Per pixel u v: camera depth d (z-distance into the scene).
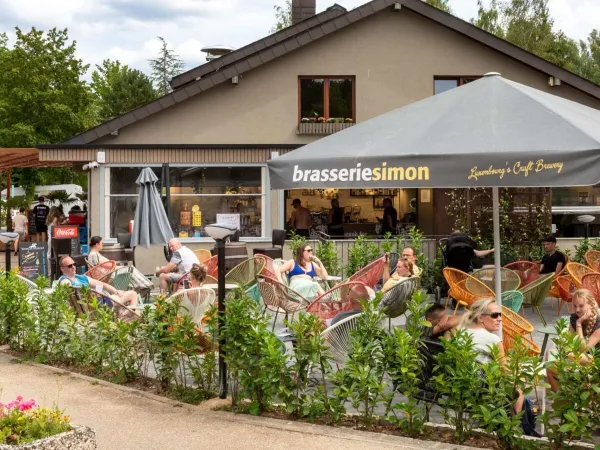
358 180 6.82
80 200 34.78
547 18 46.09
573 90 19.48
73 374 8.61
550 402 7.34
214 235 7.47
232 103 18.95
